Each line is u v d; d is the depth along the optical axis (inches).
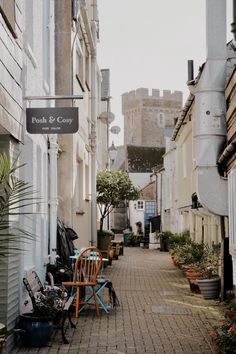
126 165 2235.5
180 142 1023.0
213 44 524.1
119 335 374.6
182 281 698.2
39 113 350.9
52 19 490.0
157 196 1722.4
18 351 324.8
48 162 518.0
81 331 385.4
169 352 329.7
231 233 473.1
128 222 2118.6
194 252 717.9
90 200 869.8
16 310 333.7
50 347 337.1
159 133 3526.1
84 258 469.7
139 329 394.9
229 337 288.5
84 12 720.3
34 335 333.7
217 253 619.8
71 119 349.7
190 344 349.7
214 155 518.9
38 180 430.6
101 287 457.4
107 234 941.8
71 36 606.9
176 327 402.0
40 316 338.3
